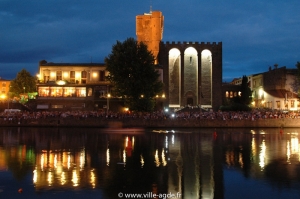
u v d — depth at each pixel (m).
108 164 27.23
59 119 72.56
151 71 76.25
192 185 20.72
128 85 74.25
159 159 29.80
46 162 27.94
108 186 20.27
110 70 77.06
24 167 25.73
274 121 72.88
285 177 22.73
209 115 74.06
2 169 24.97
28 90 114.94
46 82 96.38
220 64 102.88
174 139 47.06
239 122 72.50
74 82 97.69
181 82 101.44
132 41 78.56
